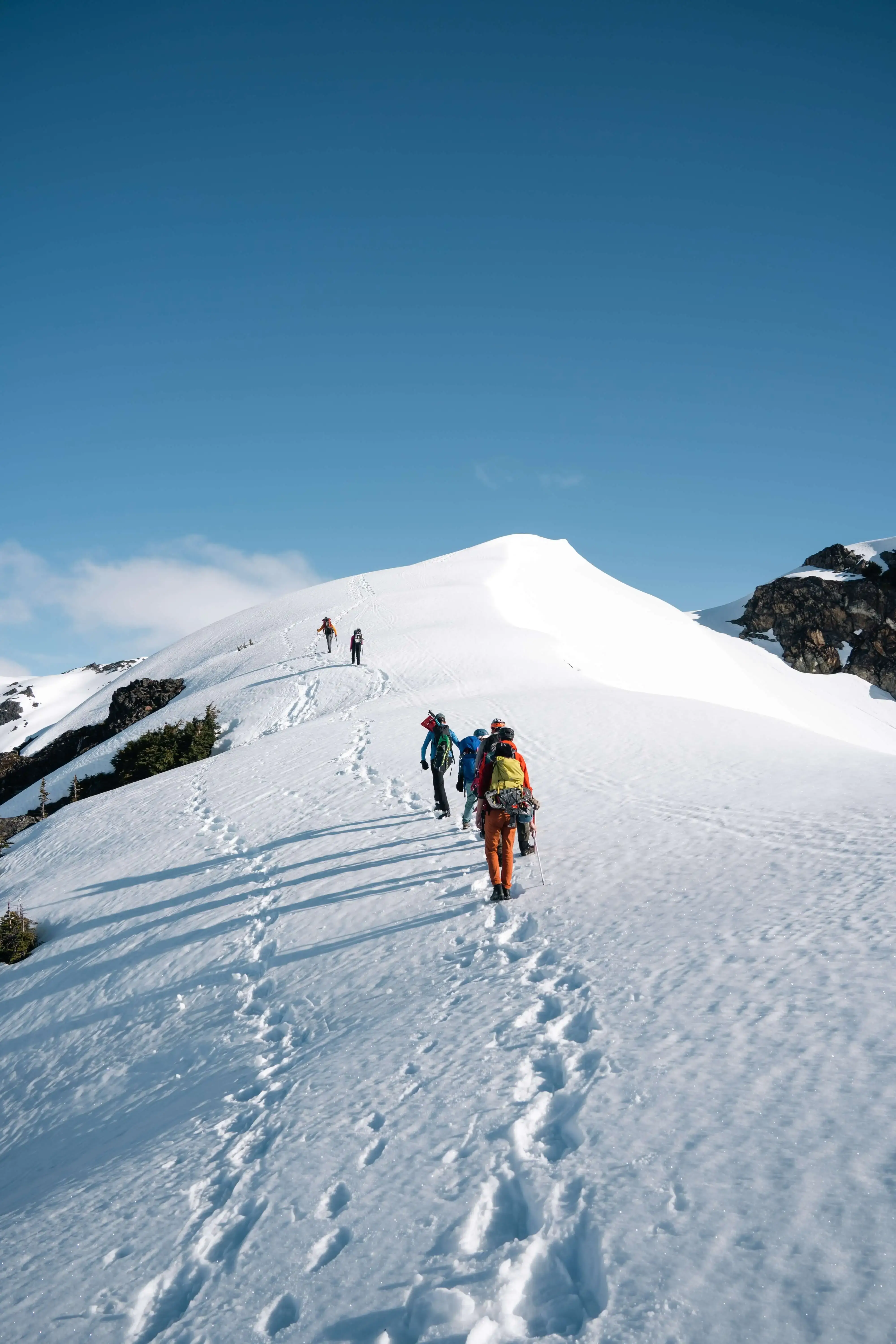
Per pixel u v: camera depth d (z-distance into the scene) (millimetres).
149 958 10555
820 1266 2789
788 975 5258
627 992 5629
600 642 51750
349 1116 4898
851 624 101438
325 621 40562
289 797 17078
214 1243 4066
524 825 9703
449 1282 3246
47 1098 8109
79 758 40625
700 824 10281
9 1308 3904
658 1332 2686
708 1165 3500
